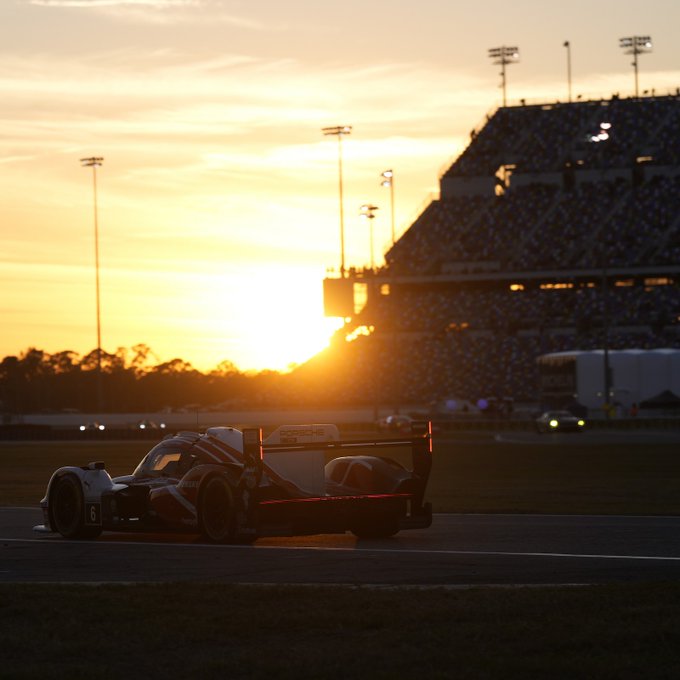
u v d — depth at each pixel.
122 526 19.09
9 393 186.88
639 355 103.44
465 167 144.50
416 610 11.11
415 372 126.56
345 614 10.93
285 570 14.71
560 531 19.58
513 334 128.62
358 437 83.88
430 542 18.11
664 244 130.00
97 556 16.66
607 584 12.59
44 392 190.62
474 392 120.75
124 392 194.12
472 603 11.43
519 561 15.36
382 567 14.88
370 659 9.26
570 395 105.12
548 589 12.28
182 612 11.23
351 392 127.38
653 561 15.29
